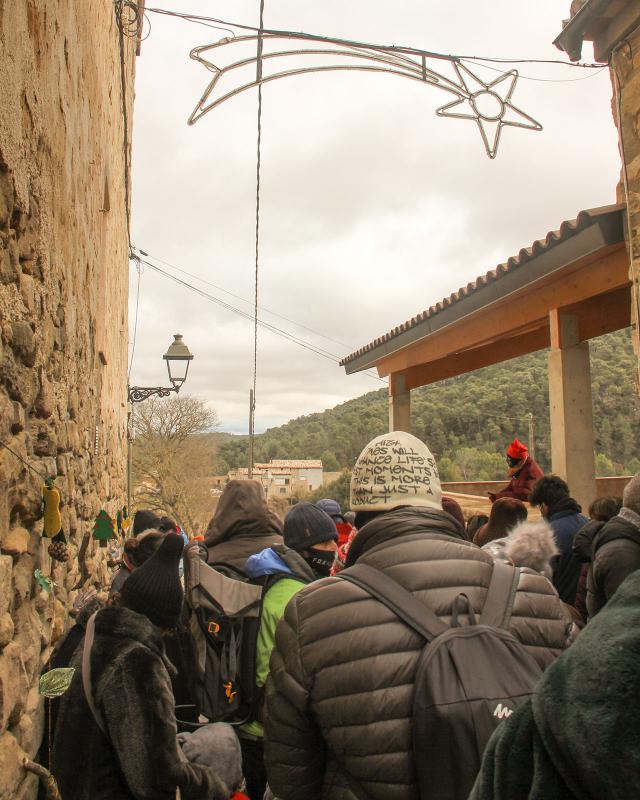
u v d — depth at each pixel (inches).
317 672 56.5
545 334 343.0
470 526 179.2
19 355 81.7
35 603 85.9
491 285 230.1
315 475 2176.4
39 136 94.7
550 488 146.2
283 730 58.9
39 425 92.3
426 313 285.0
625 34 178.4
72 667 81.0
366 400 2962.6
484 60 234.5
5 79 74.1
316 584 61.3
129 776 68.1
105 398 222.2
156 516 175.6
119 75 258.1
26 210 84.2
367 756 52.8
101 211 198.2
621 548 99.4
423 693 51.3
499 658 52.9
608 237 176.7
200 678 94.9
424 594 57.2
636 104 176.7
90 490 168.1
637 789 25.3
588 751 26.4
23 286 83.9
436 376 380.8
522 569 61.8
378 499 65.4
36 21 93.0
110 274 242.1
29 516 83.0
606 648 27.9
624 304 222.5
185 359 440.5
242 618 94.7
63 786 70.4
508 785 29.8
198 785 74.1
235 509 111.3
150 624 75.1
